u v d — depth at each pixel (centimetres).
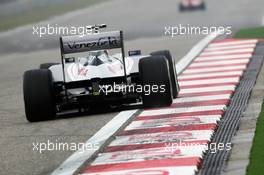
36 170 3017
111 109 4447
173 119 3919
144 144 3328
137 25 14212
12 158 3284
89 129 3847
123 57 4284
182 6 17712
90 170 2927
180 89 5188
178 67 6656
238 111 4072
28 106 4231
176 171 2797
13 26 17088
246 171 2731
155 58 4306
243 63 6481
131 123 3912
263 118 3744
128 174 2803
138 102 4319
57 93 4481
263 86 4975
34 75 4278
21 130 4016
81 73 4319
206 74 5962
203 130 3547
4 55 10838
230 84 5209
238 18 14188
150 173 2794
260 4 18488
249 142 3238
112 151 3247
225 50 7694
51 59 9056
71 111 4641
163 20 15188
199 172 2803
